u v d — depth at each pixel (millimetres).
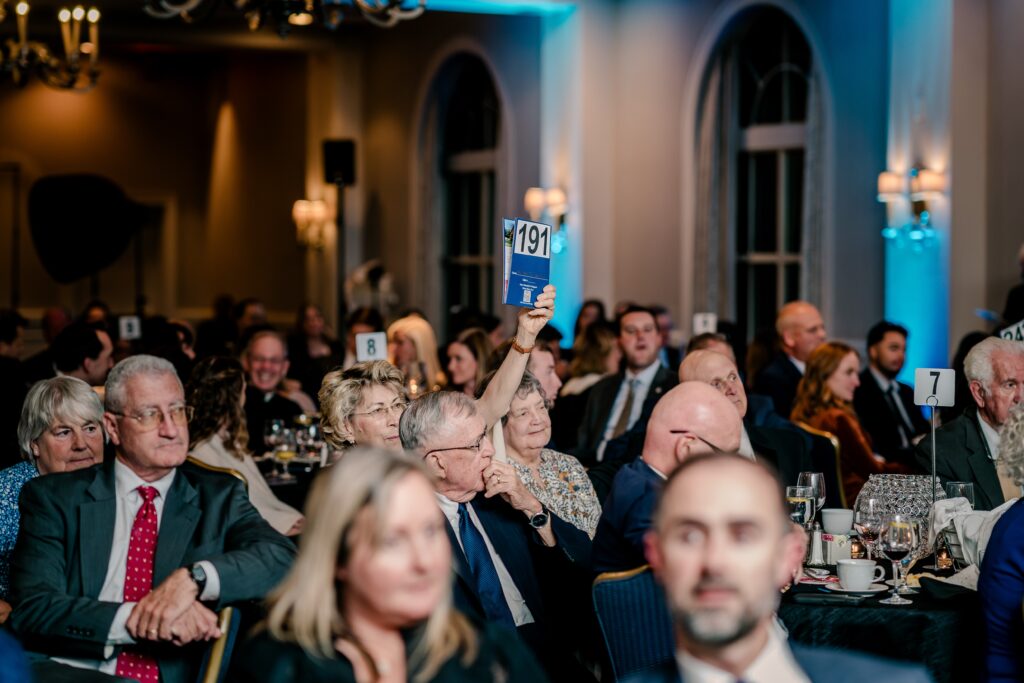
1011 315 6574
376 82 14453
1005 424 3066
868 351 7211
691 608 1612
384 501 1802
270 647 1880
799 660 1847
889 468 5637
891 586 3477
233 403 4844
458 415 3221
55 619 2820
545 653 3459
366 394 3596
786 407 6836
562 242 11531
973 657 3250
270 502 4855
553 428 6910
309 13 7262
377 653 1875
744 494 1624
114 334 10531
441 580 1830
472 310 9594
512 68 12375
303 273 15570
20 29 9719
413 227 13773
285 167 15734
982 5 8453
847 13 9508
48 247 16312
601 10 11422
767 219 10555
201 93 17875
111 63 17562
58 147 17422
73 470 3262
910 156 8859
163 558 2943
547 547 3541
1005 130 8289
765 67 10477
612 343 7266
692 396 3219
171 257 17922
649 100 11180
